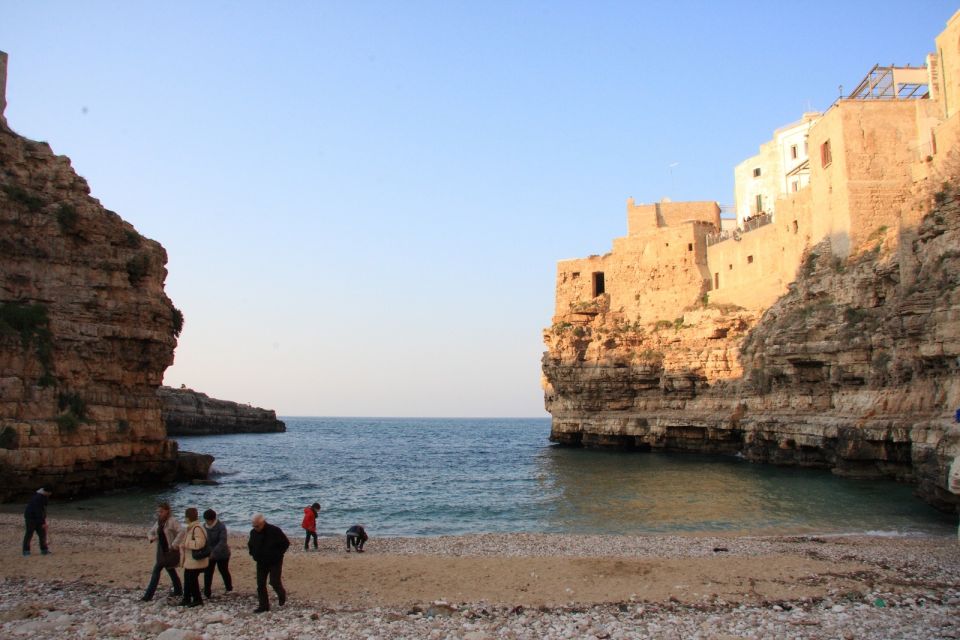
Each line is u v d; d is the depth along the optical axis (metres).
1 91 37.81
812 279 54.72
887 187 52.16
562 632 13.41
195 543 14.98
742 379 62.44
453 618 14.53
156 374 42.56
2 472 31.55
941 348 33.59
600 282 91.12
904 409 38.97
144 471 41.47
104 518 30.81
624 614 14.85
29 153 37.00
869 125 52.94
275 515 36.25
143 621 13.61
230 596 16.08
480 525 33.00
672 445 71.56
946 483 28.95
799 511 33.25
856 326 46.38
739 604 15.59
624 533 29.27
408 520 34.88
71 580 17.44
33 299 35.34
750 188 83.75
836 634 13.14
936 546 23.73
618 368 78.31
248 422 162.00
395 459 83.12
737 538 26.25
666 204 85.88
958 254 34.25
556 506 38.25
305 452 97.19
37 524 20.52
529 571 19.16
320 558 21.39
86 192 39.22
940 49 48.94
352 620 14.16
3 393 32.78
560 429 85.19
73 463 34.84
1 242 34.44
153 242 43.59
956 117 39.69
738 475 49.03
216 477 55.06
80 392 36.50
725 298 71.94
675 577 18.30
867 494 37.34
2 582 17.09
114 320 38.72
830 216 54.78
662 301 79.19
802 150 76.75
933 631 13.28
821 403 50.69
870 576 18.34
